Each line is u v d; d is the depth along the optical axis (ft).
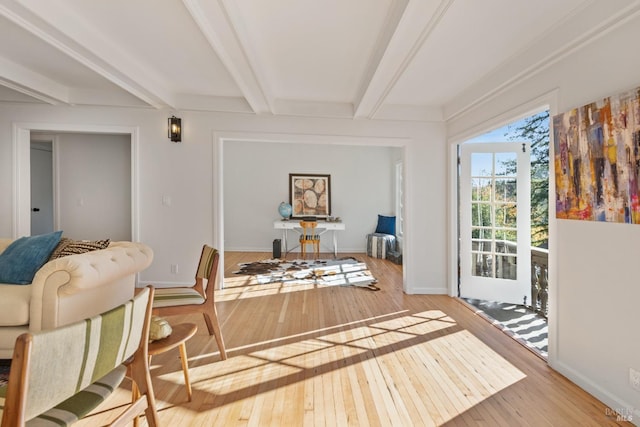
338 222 22.08
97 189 15.61
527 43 7.87
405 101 12.56
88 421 5.52
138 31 7.88
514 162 12.12
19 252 7.39
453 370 7.29
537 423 5.54
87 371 3.14
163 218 13.01
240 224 23.75
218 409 5.84
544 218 15.43
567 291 6.98
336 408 5.91
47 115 12.57
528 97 8.47
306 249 23.67
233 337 8.98
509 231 12.17
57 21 6.86
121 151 15.58
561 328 7.15
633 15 5.41
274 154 23.61
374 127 13.39
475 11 6.58
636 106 5.35
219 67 10.00
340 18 7.20
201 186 13.07
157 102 11.95
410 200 13.43
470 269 12.80
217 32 7.18
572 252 6.84
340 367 7.38
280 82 11.07
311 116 13.17
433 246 13.48
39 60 9.61
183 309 7.45
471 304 12.07
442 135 13.46
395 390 6.49
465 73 9.74
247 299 12.40
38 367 2.57
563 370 7.06
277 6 6.75
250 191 23.65
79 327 2.93
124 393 6.41
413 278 13.44
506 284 12.12
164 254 13.04
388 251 20.99
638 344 5.43
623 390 5.69
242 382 6.73
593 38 6.23
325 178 23.72
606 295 6.03
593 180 6.24
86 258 6.14
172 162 12.98
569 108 7.00
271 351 8.15
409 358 7.83
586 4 6.20
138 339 4.08
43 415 3.32
